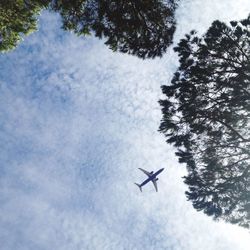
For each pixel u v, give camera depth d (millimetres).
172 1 13414
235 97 14469
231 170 16062
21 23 13977
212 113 15570
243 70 14625
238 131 16203
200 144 16312
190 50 15422
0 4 13062
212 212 16031
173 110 16016
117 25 13531
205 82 15172
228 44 14914
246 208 15352
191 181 16031
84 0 13305
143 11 13336
